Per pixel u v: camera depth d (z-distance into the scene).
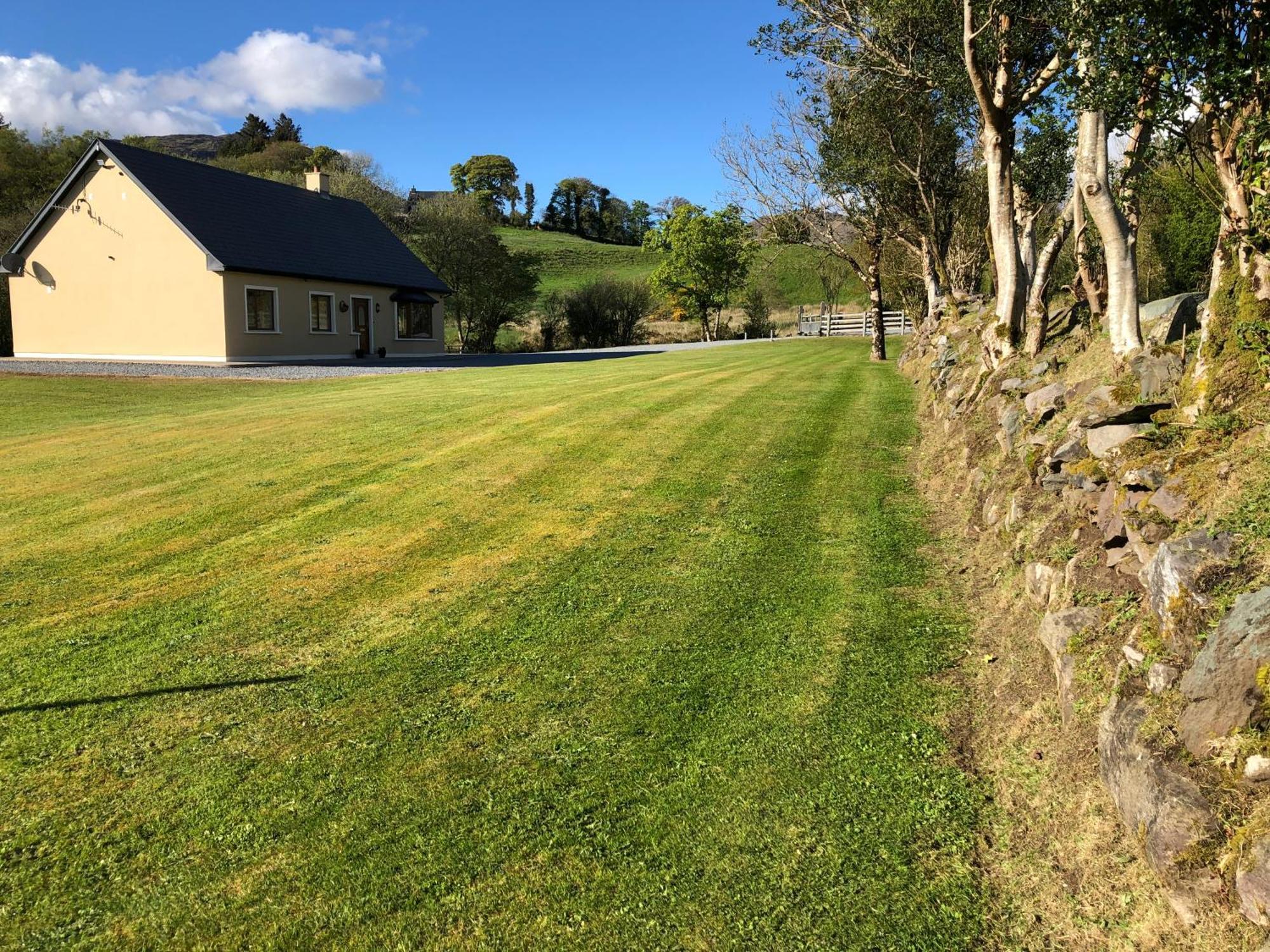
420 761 3.82
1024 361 8.37
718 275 52.09
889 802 3.41
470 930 2.87
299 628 5.25
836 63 14.30
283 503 7.94
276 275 26.77
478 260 44.94
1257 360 4.29
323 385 18.45
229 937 2.87
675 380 15.36
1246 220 4.59
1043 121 6.72
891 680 4.38
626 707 4.23
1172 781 2.56
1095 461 4.78
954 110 14.94
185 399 16.12
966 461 7.50
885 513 7.27
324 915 2.94
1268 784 2.39
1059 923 2.67
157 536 7.09
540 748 3.90
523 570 6.14
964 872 3.00
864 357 22.09
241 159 70.88
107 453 10.37
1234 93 4.65
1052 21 7.94
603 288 49.09
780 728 3.99
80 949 2.83
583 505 7.63
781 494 7.88
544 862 3.17
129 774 3.78
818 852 3.16
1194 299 6.72
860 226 20.44
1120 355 6.33
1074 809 3.03
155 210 25.66
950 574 5.82
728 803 3.46
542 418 11.53
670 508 7.50
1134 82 5.29
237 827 3.40
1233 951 2.20
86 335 27.84
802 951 2.73
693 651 4.80
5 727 4.17
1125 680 3.10
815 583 5.75
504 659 4.79
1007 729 3.74
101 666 4.80
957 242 23.00
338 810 3.49
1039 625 4.30
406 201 52.69
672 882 3.04
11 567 6.42
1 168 42.25
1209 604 2.95
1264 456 3.60
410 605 5.56
